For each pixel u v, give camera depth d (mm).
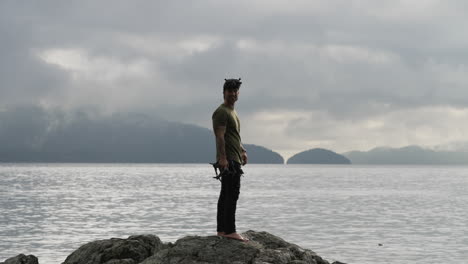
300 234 36719
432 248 30578
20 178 159625
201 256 8539
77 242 32188
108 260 10117
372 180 156000
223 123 8758
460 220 46656
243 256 8539
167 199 71375
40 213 51781
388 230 39156
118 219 46188
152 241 10711
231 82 8805
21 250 29062
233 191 9016
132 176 185125
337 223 43562
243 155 9125
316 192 89812
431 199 74312
